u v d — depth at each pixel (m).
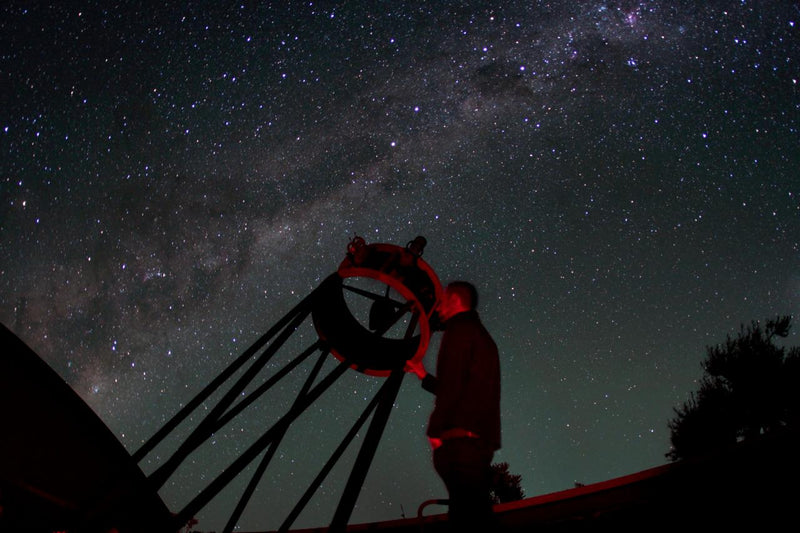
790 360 8.46
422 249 3.03
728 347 9.13
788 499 2.45
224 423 2.85
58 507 2.91
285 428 2.68
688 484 2.78
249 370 2.98
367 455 2.39
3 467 2.69
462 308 2.29
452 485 1.90
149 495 2.62
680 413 9.30
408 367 2.84
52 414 2.94
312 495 2.69
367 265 3.08
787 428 2.70
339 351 3.24
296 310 3.15
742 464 2.68
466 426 1.93
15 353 2.77
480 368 2.04
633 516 2.73
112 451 3.25
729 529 2.42
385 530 3.62
